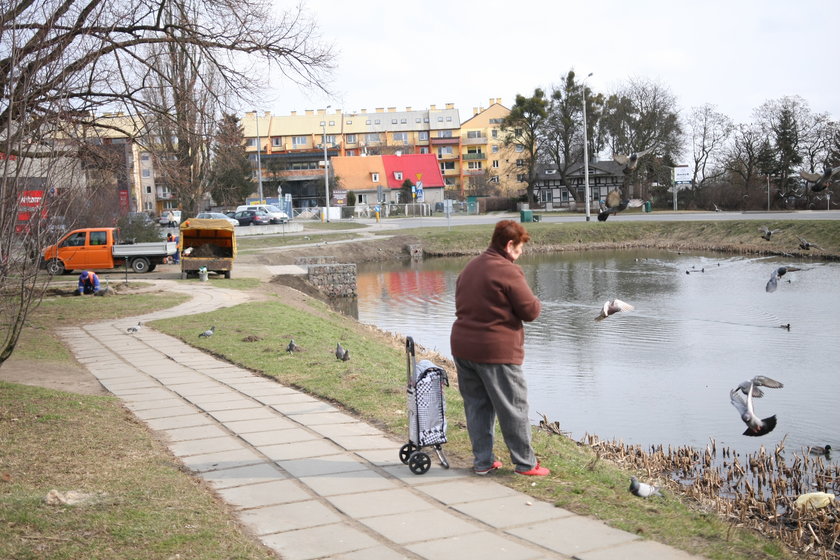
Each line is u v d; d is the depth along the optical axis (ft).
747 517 26.63
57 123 32.45
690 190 284.41
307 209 268.21
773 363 64.49
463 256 187.21
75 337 56.54
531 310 21.44
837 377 58.75
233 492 21.48
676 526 18.69
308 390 35.58
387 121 428.97
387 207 276.00
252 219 218.59
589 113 294.66
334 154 407.23
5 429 27.50
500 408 21.91
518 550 17.10
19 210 28.50
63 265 109.91
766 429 19.98
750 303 97.55
